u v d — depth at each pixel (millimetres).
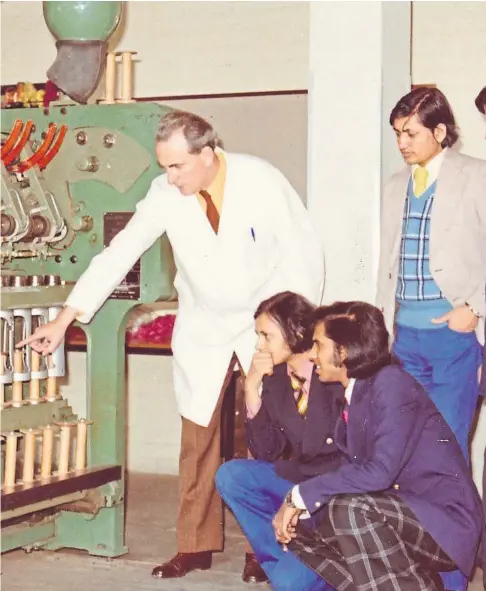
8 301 3961
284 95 5855
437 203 3945
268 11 5902
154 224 4098
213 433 4145
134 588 3951
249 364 4070
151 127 4195
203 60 6047
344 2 4211
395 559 3119
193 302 4152
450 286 3936
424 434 3227
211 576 4121
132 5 6164
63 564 4254
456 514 3180
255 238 4012
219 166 3996
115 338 4320
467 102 5441
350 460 3297
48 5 4266
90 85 4309
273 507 3551
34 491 3941
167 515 5176
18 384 4105
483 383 3641
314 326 3303
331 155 4266
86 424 4297
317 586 3389
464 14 5441
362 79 4203
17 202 4090
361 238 4227
